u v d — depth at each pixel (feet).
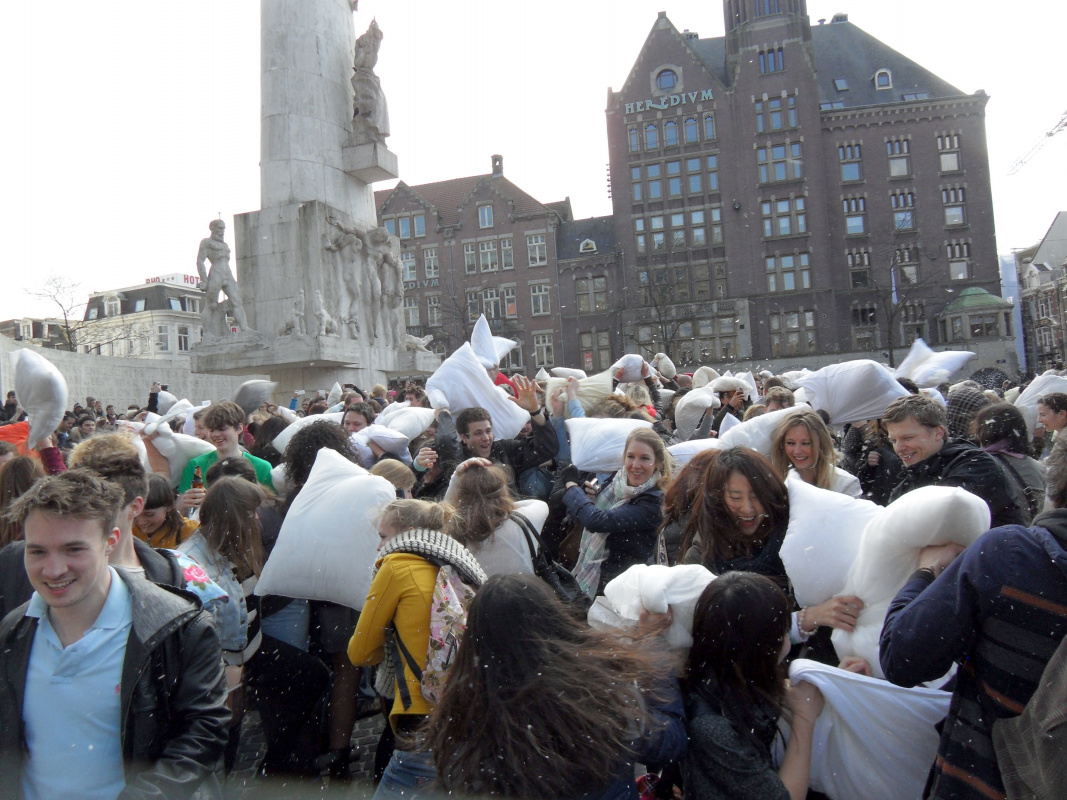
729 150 171.22
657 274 174.19
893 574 8.22
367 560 11.23
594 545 12.98
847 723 7.76
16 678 7.16
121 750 7.12
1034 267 221.87
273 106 49.24
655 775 9.04
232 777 12.57
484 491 11.82
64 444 36.63
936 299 168.66
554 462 18.04
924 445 11.22
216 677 7.60
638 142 174.91
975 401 19.10
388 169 52.08
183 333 211.82
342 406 27.40
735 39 172.65
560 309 179.42
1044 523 6.48
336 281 49.21
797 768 7.66
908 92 173.27
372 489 11.56
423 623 9.09
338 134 51.31
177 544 12.04
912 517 7.80
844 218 171.01
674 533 12.15
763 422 15.52
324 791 11.66
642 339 174.50
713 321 171.42
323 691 12.13
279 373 50.29
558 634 6.75
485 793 6.20
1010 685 6.25
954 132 169.89
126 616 7.37
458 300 182.80
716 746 7.23
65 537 6.89
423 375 57.62
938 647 6.59
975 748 6.48
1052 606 6.18
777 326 169.27
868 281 169.89
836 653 8.89
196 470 16.74
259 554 11.49
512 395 25.14
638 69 174.91
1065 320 198.59
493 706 6.35
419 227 186.50
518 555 11.60
